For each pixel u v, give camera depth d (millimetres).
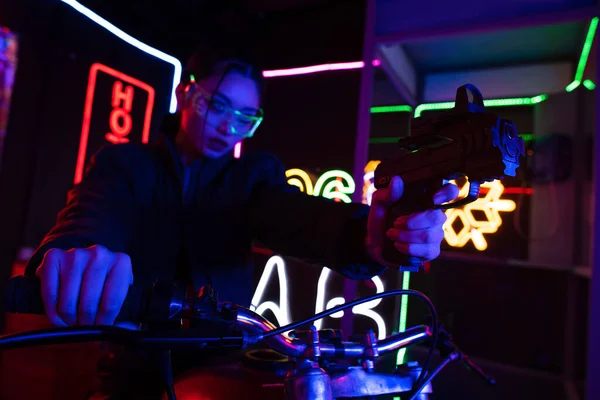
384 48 2811
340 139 3520
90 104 3236
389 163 699
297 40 3797
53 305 456
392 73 3006
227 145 1183
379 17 2654
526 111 3373
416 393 705
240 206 1218
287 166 3660
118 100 3441
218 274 1149
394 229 638
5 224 2754
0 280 2699
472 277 3512
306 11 3785
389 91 3244
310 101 3662
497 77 3400
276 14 3887
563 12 2242
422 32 2545
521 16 2336
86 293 454
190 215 1177
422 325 794
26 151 2867
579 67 3053
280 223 1090
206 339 469
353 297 2639
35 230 2908
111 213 966
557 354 3225
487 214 3486
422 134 619
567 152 3158
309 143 3617
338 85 3582
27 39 2855
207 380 735
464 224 3555
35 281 468
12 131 2785
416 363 790
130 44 3525
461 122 561
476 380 3043
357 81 3521
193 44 3863
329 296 3191
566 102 3213
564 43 2922
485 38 2887
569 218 3186
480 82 3438
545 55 3154
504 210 3436
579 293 3043
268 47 3900
